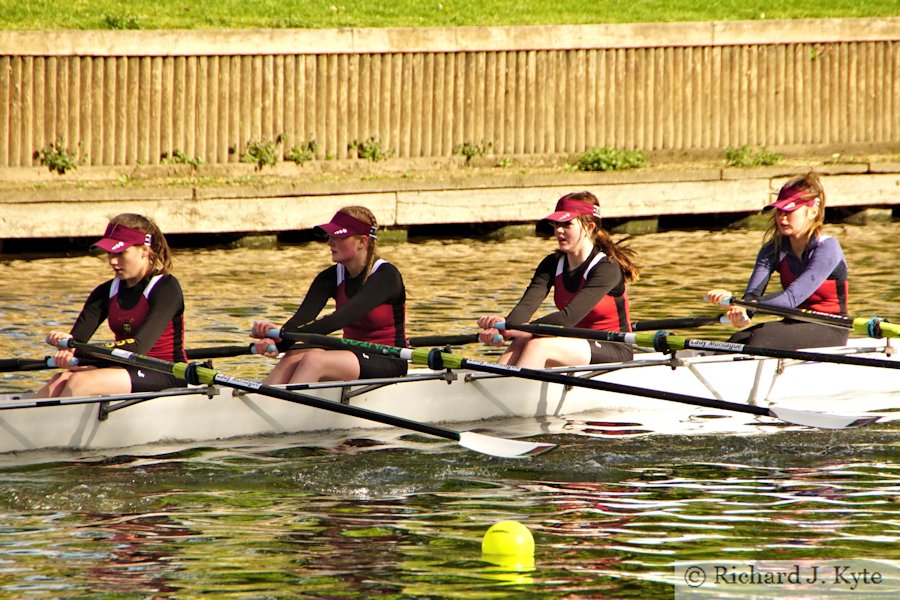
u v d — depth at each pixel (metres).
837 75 76.56
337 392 32.09
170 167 67.62
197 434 31.20
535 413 34.53
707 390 35.91
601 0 81.31
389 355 32.03
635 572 22.11
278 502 26.27
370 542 23.69
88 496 26.47
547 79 72.69
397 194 66.12
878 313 46.94
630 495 26.84
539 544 23.59
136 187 63.59
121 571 22.11
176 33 66.44
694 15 80.25
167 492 26.86
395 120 70.94
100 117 66.19
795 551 23.17
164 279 30.66
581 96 73.25
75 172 65.94
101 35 65.12
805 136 76.69
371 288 32.25
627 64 73.62
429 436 32.09
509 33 71.38
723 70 74.88
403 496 26.80
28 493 26.55
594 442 31.53
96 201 62.03
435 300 49.81
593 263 34.25
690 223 72.50
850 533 24.12
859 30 76.12
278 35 68.06
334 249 32.47
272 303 49.38
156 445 30.64
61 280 54.34
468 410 33.84
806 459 29.73
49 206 61.34
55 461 29.05
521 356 33.72
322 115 69.81
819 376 36.94
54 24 69.75
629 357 35.12
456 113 71.75
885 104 77.75
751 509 25.73
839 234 67.75
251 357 39.84
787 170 71.25
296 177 69.25
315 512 25.59
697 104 74.81
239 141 68.75
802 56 75.81
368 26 73.81
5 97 64.25
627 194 68.81
